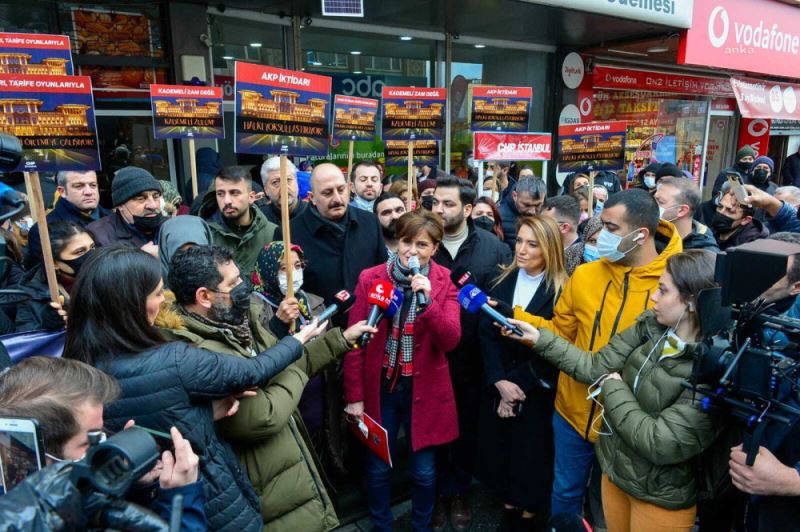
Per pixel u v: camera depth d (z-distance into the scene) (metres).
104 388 1.16
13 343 2.03
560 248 2.65
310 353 2.19
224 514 1.49
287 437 1.87
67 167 2.21
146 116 5.96
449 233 3.06
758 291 1.31
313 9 6.19
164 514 1.24
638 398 1.83
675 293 1.74
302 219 3.06
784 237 2.13
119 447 0.85
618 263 2.30
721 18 7.85
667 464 1.74
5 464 1.01
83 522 0.81
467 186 3.10
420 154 4.61
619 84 9.63
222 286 1.71
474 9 6.38
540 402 2.59
